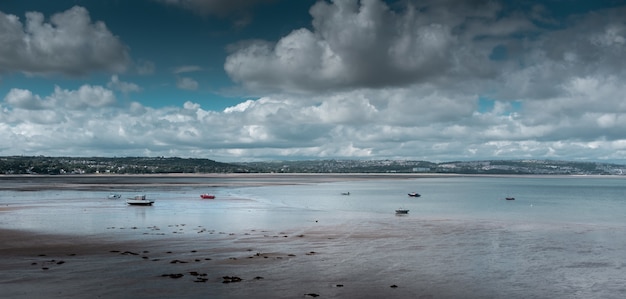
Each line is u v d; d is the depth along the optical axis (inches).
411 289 904.9
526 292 895.7
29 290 857.5
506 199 3789.4
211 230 1662.2
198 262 1107.3
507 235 1578.5
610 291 906.1
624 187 6870.1
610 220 2161.7
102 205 2694.4
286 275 992.2
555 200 3742.6
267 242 1402.6
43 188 4665.4
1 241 1374.3
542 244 1397.6
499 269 1069.8
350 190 5226.4
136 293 848.9
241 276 979.3
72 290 861.2
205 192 4311.0
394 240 1457.9
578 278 996.6
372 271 1038.4
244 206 2792.8
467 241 1445.6
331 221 1983.3
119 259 1134.4
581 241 1457.9
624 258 1197.7
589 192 5191.9
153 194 3882.9
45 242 1369.3
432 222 1963.6
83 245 1326.3
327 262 1122.7
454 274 1020.5
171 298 823.7
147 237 1483.8
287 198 3666.3
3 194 3654.0
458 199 3804.1
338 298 840.9
